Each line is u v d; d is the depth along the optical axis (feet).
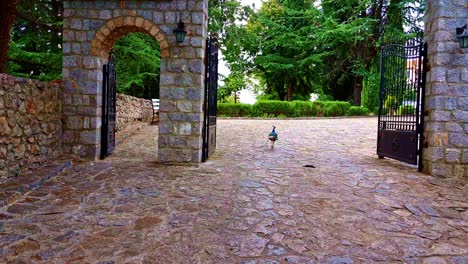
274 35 73.46
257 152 26.66
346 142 32.32
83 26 21.43
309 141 32.76
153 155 24.43
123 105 36.70
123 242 9.95
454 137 19.36
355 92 72.28
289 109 59.47
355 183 17.33
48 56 32.91
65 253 9.16
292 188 16.21
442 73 19.38
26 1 28.71
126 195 14.49
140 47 47.24
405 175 19.35
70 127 21.85
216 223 11.60
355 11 63.46
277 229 11.20
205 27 22.15
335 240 10.44
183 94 21.29
